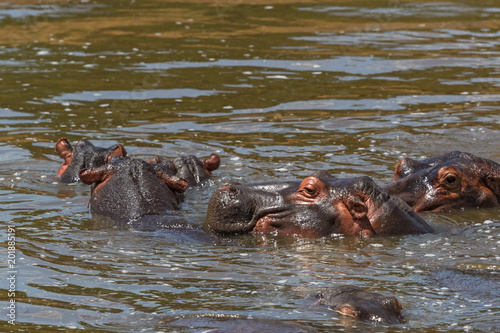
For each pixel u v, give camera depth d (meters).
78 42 85.12
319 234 32.41
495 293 25.34
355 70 71.44
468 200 37.44
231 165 44.41
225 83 66.56
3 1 114.38
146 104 59.81
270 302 24.50
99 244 31.66
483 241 32.12
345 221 32.53
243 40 85.94
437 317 23.12
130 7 109.81
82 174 37.41
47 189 40.75
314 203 32.91
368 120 54.72
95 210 36.62
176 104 59.88
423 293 25.47
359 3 113.38
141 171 37.59
